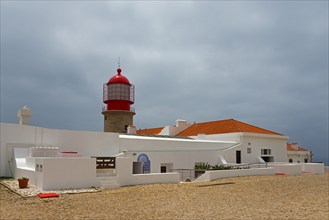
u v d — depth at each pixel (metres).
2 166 18.91
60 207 11.04
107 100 34.88
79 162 15.34
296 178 22.62
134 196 13.54
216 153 28.66
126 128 34.41
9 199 12.31
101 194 13.78
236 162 30.09
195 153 26.98
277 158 33.88
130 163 17.23
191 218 9.91
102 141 22.75
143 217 9.89
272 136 33.28
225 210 11.22
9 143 19.16
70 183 14.98
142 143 24.61
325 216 10.50
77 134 21.81
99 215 10.02
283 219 10.02
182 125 40.91
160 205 11.80
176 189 15.91
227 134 31.75
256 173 24.34
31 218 9.48
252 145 31.52
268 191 15.98
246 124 36.19
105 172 17.12
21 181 14.56
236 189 16.42
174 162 25.50
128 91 35.12
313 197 14.39
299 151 46.97
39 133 20.31
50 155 18.34
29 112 22.86
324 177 23.69
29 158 17.09
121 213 10.36
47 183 14.29
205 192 15.16
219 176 21.55
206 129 36.12
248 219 9.95
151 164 24.12
